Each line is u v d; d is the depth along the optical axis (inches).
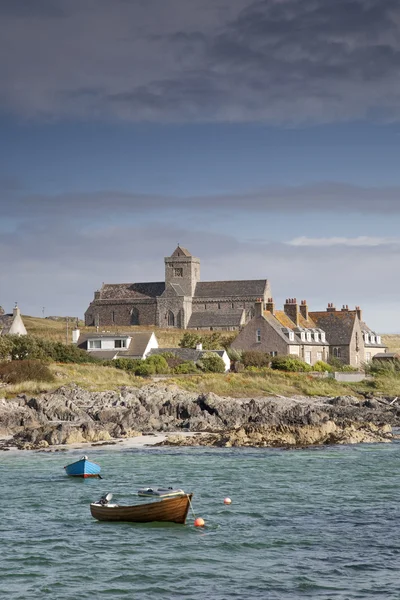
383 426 3302.2
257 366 5339.6
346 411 3715.6
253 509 1784.0
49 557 1422.2
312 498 1900.8
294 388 4571.9
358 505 1823.3
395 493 1958.7
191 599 1219.2
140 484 2084.2
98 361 5128.0
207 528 1619.1
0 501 1878.7
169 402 3599.9
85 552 1453.0
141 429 3255.4
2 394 3735.2
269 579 1304.1
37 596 1234.0
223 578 1310.3
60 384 4077.3
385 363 5561.0
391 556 1418.6
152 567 1368.1
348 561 1392.7
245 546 1487.5
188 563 1387.8
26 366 4156.0
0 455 2598.4
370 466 2357.3
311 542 1512.1
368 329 6899.6
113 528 1626.5
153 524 1644.9
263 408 3484.3
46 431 2940.5
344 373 5182.1
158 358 5108.3
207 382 4456.2
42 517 1720.0
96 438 2965.1
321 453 2632.9
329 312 6565.0
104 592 1250.6
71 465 2178.9
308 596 1226.6
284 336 5792.3
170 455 2588.6
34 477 2190.0
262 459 2501.2
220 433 3009.4
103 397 3688.5
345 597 1220.5
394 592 1240.8
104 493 1964.8
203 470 2289.6
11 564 1384.1
